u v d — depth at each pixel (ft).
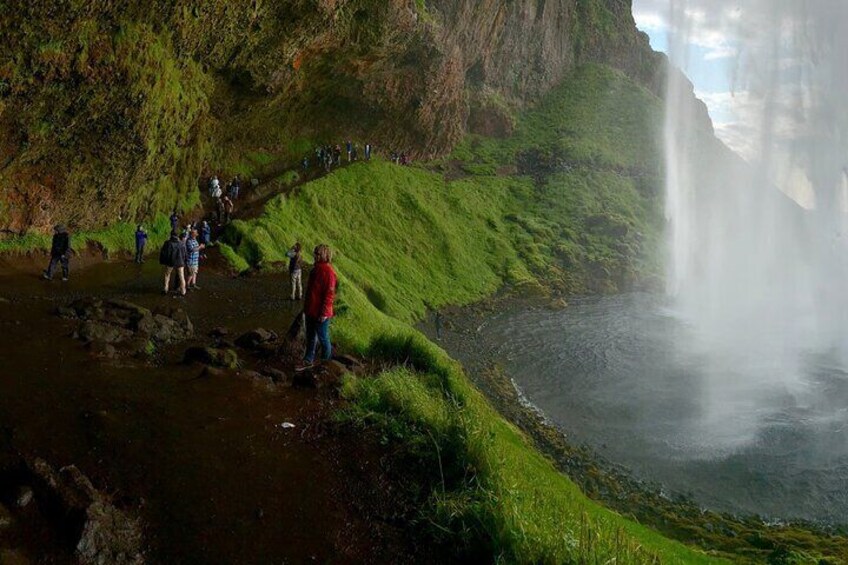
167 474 29.55
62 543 23.49
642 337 123.44
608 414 83.05
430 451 35.14
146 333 51.96
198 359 44.80
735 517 59.41
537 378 97.35
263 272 96.27
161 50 93.50
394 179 167.73
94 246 93.66
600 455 70.74
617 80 283.59
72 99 80.33
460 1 194.29
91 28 78.84
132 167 95.66
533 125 250.37
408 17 152.35
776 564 50.31
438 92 186.91
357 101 168.35
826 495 63.57
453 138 214.28
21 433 30.35
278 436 35.24
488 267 164.76
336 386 42.75
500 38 236.02
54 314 53.72
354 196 151.94
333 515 29.43
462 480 32.81
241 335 54.95
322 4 121.29
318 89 154.10
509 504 30.37
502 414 79.92
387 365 55.88
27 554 22.56
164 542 25.29
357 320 77.92
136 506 26.81
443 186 185.06
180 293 76.07
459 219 175.63
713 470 68.03
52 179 84.58
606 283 170.09
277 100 139.64
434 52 172.86
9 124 75.36
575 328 129.49
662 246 196.13
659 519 57.82
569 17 282.56
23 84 73.56
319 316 45.96
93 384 37.93
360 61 151.84
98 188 92.22
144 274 86.84
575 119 255.09
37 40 72.49
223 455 32.17
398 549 28.17
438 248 157.89
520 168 223.10
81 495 25.59
